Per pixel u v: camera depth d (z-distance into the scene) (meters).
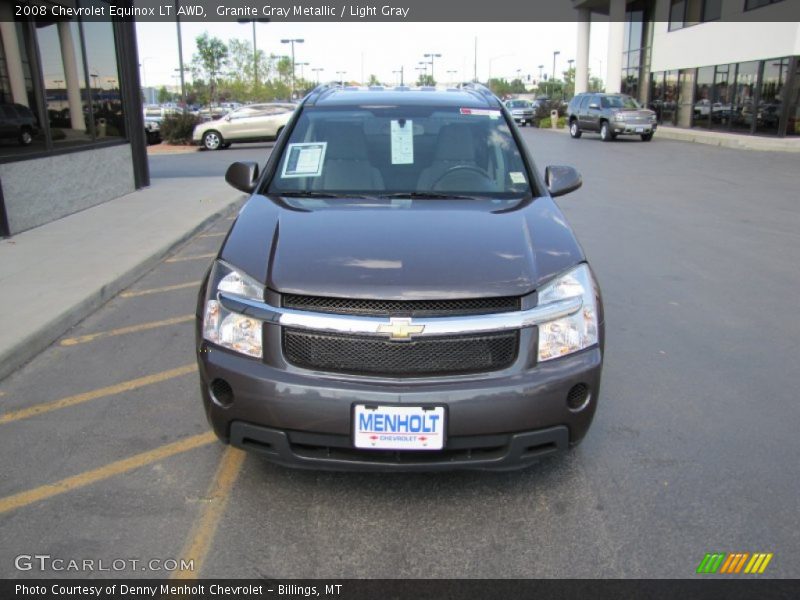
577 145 24.72
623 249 8.25
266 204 3.69
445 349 2.82
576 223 9.89
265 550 2.81
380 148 4.23
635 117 26.16
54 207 9.27
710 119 28.78
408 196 3.88
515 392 2.79
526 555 2.79
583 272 3.12
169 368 4.65
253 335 2.88
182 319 5.64
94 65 10.61
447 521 3.00
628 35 37.75
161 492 3.20
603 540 2.88
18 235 8.26
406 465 2.82
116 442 3.66
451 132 4.36
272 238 3.24
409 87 5.24
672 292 6.49
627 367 4.71
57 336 5.21
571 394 2.92
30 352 4.83
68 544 2.84
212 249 8.20
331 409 2.76
